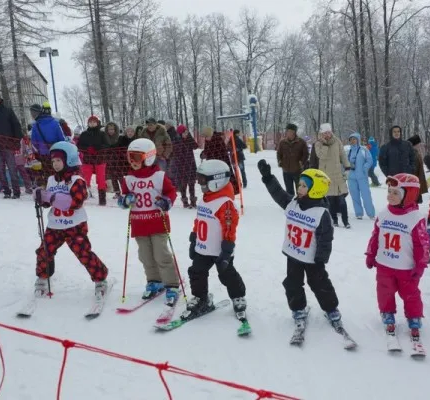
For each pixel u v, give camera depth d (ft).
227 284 13.85
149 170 14.80
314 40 139.03
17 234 22.53
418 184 12.60
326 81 145.28
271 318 13.92
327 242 12.45
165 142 29.09
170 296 14.67
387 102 86.02
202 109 165.37
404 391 10.37
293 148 29.25
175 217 27.91
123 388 10.54
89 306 14.76
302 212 12.82
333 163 25.43
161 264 14.76
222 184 13.43
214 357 11.80
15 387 10.57
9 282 16.62
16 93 75.36
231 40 147.74
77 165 14.83
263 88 167.22
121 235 23.08
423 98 140.46
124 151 31.63
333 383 10.66
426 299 15.26
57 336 12.88
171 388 10.51
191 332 13.09
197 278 13.98
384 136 85.97
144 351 12.11
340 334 12.85
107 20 72.74
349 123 143.33
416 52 130.62
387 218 12.91
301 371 11.16
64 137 27.58
